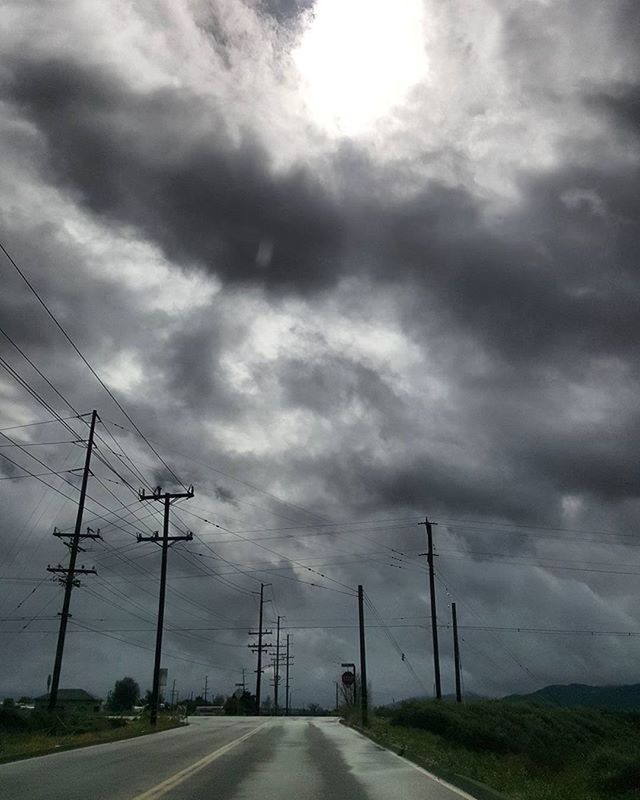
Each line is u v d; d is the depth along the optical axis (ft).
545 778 61.05
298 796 46.29
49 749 79.20
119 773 57.77
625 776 53.47
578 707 197.88
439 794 47.88
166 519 158.71
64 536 137.08
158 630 152.46
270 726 154.81
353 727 150.41
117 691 340.39
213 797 45.06
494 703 167.43
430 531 190.60
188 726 153.58
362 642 178.50
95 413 143.95
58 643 132.77
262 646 320.70
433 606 184.44
